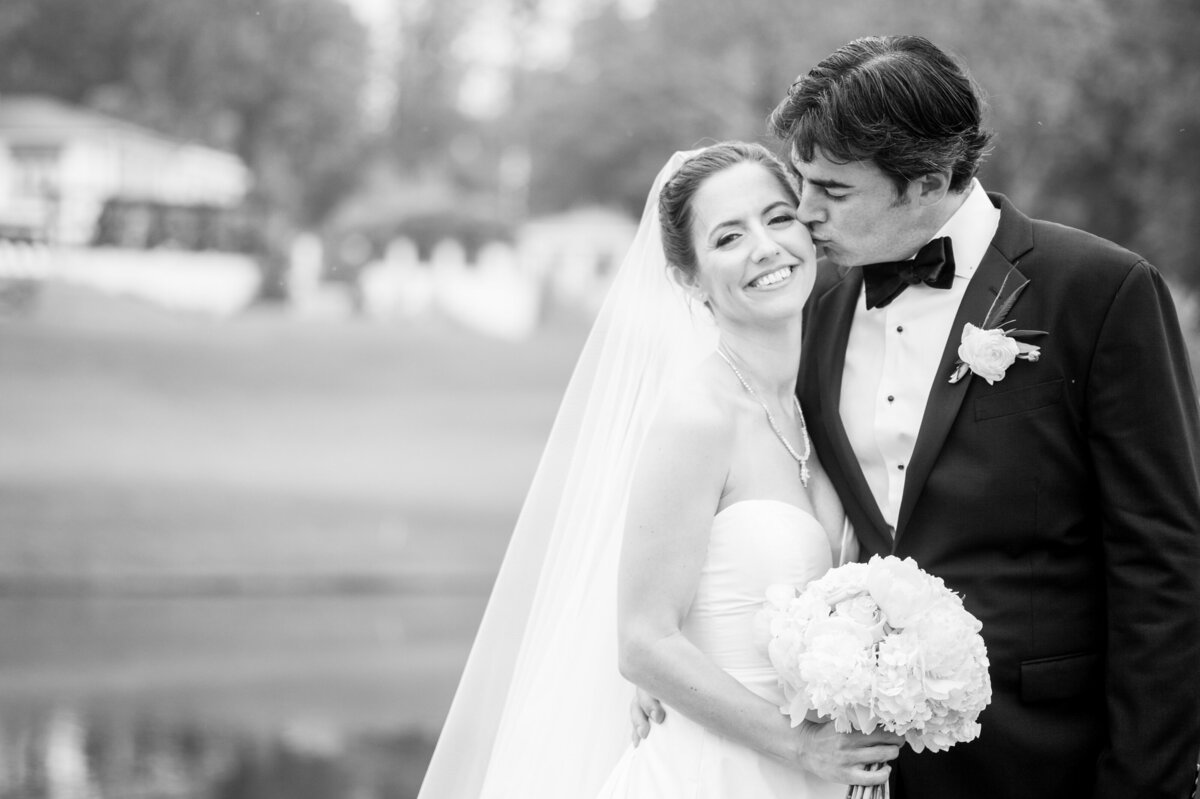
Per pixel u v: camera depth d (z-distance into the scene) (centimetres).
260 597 1377
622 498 280
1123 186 1706
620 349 289
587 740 276
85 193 3231
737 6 3033
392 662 1051
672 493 246
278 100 4988
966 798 260
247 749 771
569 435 295
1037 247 263
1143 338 249
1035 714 256
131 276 3048
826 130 251
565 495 288
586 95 4866
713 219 260
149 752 762
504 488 1939
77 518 1620
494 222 3988
